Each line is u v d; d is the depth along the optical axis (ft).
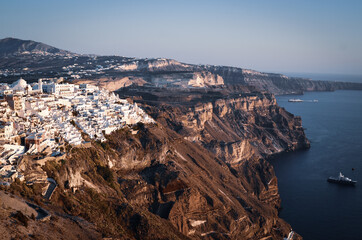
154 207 650.02
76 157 579.07
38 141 525.75
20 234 342.03
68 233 398.42
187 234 645.51
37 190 444.14
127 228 527.81
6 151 485.15
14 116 602.44
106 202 547.08
